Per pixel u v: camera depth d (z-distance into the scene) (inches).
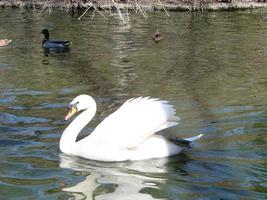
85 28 1015.6
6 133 370.9
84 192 270.2
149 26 1048.2
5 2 1368.1
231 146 342.6
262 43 849.5
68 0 1316.4
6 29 998.4
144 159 320.5
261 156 324.8
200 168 305.0
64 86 534.3
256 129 379.9
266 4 1481.3
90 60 695.1
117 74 601.0
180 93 505.4
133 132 318.3
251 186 279.3
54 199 261.3
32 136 366.0
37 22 1099.3
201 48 796.0
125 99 480.7
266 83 552.7
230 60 696.4
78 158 325.4
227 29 1019.3
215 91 512.7
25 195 266.5
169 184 281.3
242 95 494.9
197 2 1369.3
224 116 416.8
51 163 314.8
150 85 542.3
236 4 1438.2
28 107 445.7
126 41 861.2
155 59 700.7
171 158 321.7
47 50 778.2
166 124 316.8
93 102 349.4
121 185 279.7
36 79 569.0
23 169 303.7
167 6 1344.7
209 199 262.2
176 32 970.7
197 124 394.0
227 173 297.1
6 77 577.3
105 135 323.6
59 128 385.7
